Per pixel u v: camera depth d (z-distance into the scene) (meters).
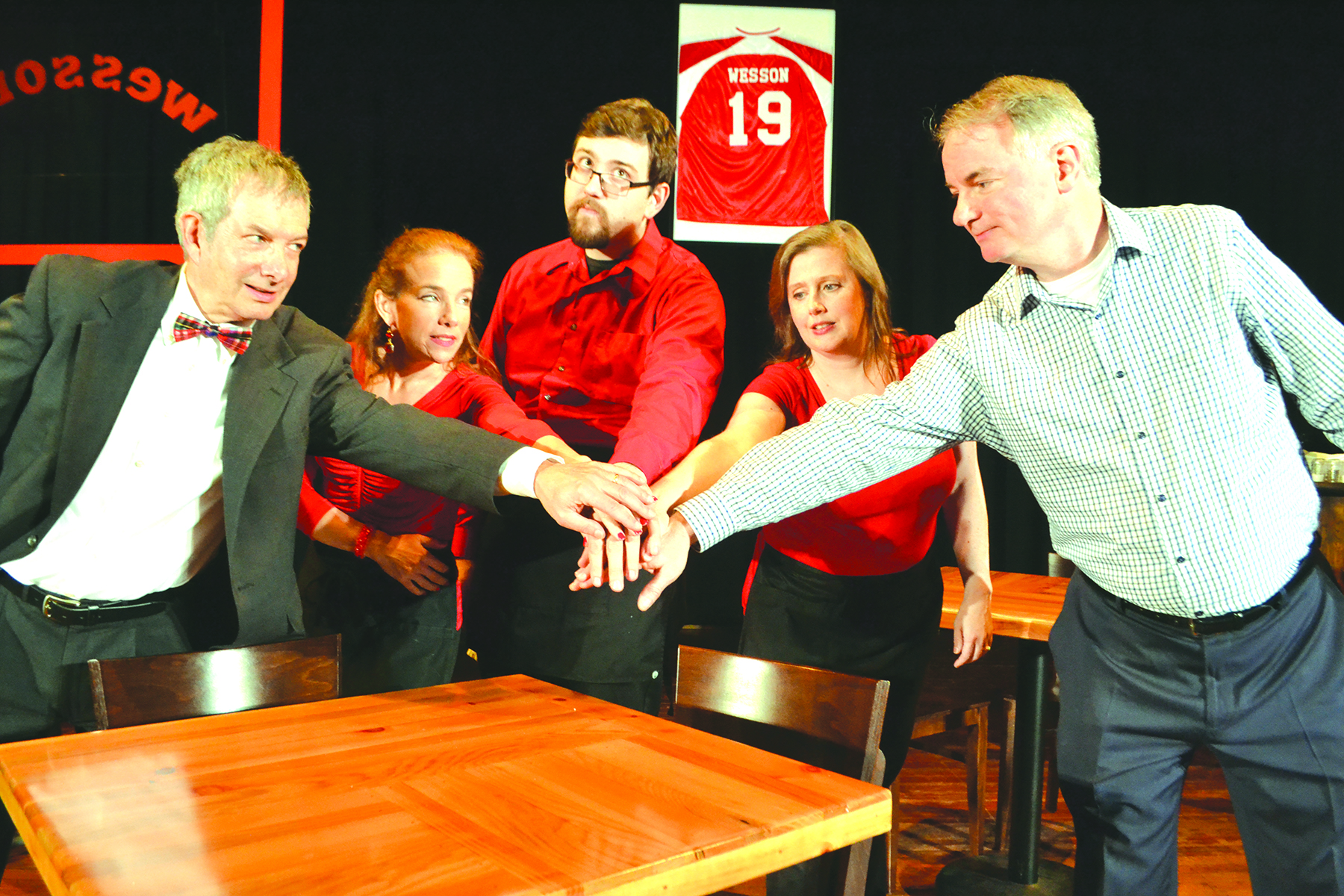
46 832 0.98
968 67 3.31
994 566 3.51
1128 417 1.40
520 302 2.73
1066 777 1.52
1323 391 1.35
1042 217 1.38
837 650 2.22
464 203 3.02
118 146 3.17
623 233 2.65
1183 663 1.41
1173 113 3.50
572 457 2.66
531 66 3.07
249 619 1.76
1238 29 3.50
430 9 3.06
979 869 2.41
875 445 1.64
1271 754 1.38
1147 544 1.41
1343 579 3.01
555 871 0.90
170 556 1.85
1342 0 3.52
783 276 2.46
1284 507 1.38
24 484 1.66
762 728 2.12
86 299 1.69
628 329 2.67
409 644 2.53
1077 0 3.42
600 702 1.54
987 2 3.33
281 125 3.07
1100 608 1.51
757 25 3.11
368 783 1.14
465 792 1.12
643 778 1.18
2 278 3.19
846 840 1.11
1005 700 2.56
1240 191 3.53
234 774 1.16
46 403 1.67
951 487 2.22
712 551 3.20
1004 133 1.36
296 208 1.71
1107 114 3.49
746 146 3.10
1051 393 1.45
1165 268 1.36
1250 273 1.33
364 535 2.51
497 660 2.52
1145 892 1.46
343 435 1.91
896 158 3.23
